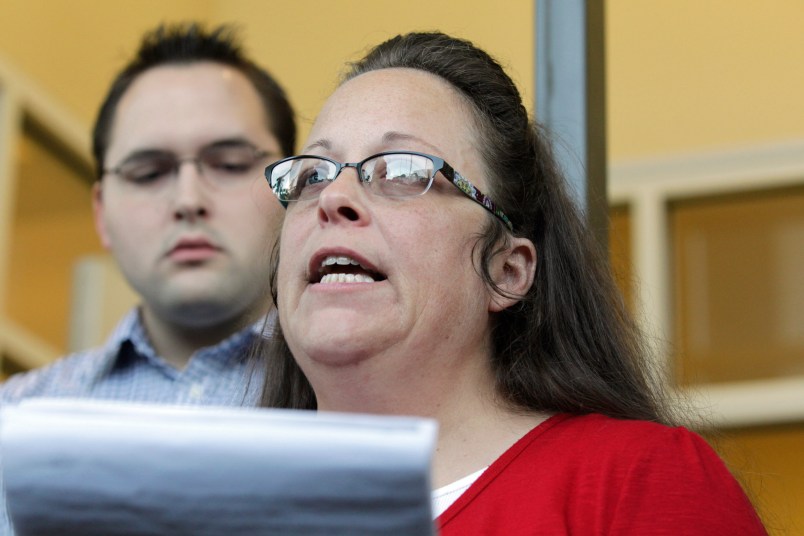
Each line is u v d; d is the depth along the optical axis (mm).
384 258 3652
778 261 8992
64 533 2527
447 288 3705
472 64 4137
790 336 8914
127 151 5816
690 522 3223
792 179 8773
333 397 3742
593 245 4195
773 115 8898
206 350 5605
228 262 5637
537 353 3957
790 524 6906
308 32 7887
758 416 8773
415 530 2439
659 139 9039
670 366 4418
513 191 3986
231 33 6250
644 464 3373
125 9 9609
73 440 2486
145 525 2500
